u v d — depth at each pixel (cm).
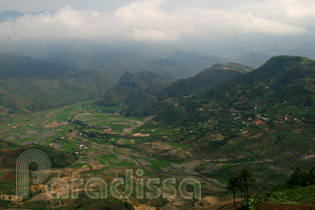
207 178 17275
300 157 17412
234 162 18962
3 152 19388
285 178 15450
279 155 18412
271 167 17225
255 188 14500
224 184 16138
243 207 7244
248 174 8238
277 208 6372
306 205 6356
